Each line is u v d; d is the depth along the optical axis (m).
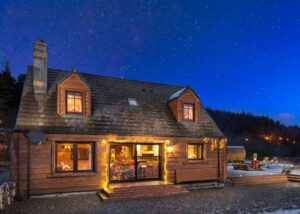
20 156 12.03
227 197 13.09
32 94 13.63
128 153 15.09
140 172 15.08
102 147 13.78
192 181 16.03
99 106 15.08
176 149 15.70
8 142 25.50
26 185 12.03
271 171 22.44
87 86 14.20
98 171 13.54
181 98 16.88
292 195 13.72
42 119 12.91
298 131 69.94
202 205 11.38
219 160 17.14
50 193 12.43
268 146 60.84
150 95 17.97
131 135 14.39
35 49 14.03
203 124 17.45
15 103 40.16
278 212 10.35
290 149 59.28
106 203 11.51
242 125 73.06
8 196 10.77
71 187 12.88
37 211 10.08
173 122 16.47
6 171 19.95
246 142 63.44
